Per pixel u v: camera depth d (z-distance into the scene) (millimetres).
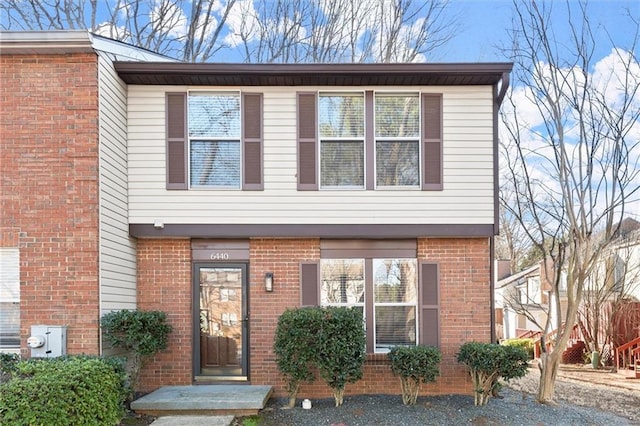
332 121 8242
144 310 8180
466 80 8039
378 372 8156
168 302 8234
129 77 7922
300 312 7340
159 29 16766
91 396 5590
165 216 8023
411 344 8242
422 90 8195
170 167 8078
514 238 25641
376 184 8148
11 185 6891
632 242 14117
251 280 8242
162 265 8266
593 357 13609
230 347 8273
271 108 8172
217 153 8156
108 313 7078
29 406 5168
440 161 8141
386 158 8219
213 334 8289
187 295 8242
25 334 6734
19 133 6926
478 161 8125
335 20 16859
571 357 14805
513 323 22516
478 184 8102
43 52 6938
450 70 7840
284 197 8086
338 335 7203
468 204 8078
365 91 8211
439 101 8195
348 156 8211
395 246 8359
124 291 7766
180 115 8133
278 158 8133
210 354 8266
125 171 7973
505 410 7223
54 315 6773
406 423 6652
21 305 6773
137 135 8086
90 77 6961
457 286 8250
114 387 6172
